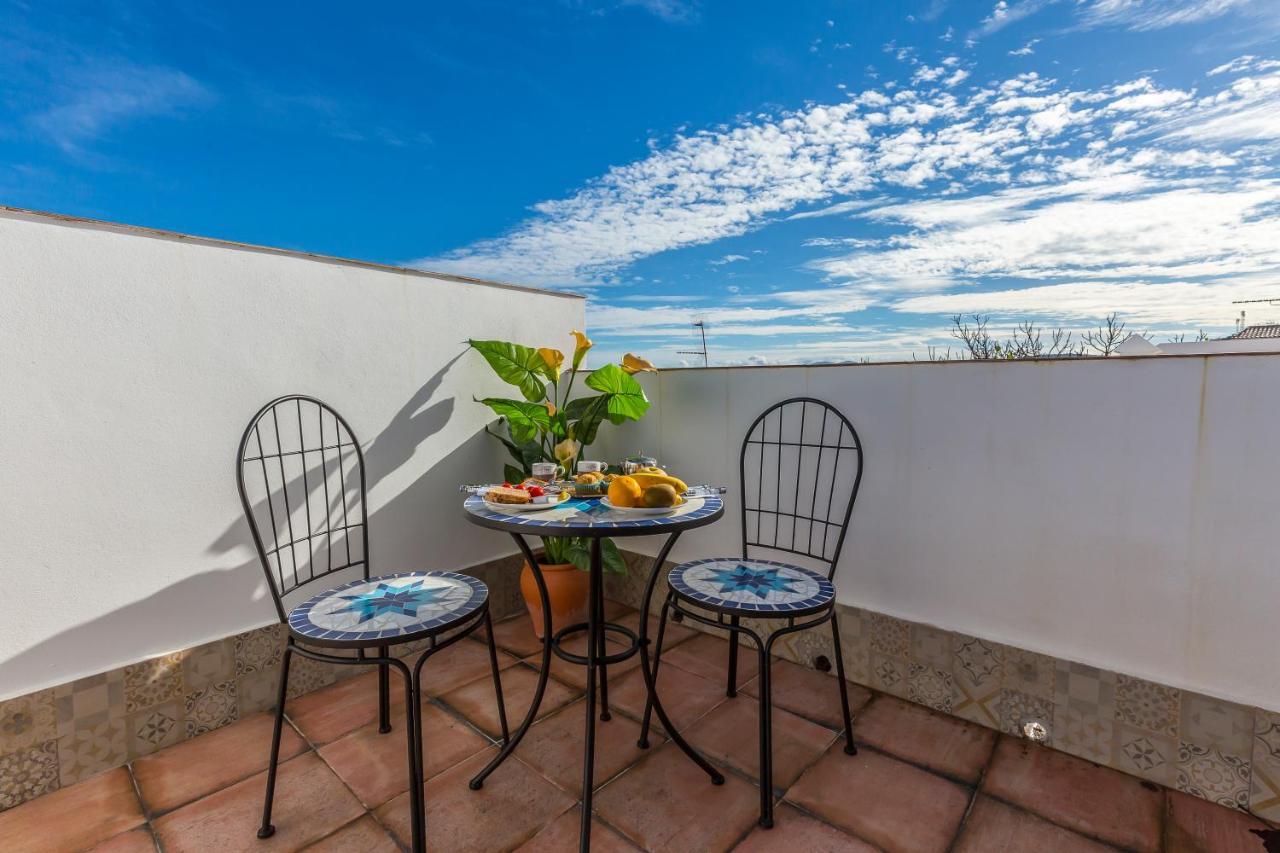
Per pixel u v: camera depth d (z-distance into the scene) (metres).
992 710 1.95
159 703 1.83
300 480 2.16
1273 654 1.53
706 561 1.99
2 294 1.54
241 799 1.61
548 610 1.75
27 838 1.47
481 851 1.43
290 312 2.12
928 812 1.56
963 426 1.97
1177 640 1.66
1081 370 1.75
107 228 1.71
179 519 1.87
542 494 1.71
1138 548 1.70
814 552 2.34
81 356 1.67
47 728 1.63
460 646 2.58
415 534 2.55
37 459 1.61
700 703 2.11
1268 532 1.52
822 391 2.27
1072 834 1.49
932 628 2.05
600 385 2.53
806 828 1.51
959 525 2.00
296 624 1.46
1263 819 1.54
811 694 2.17
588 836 1.41
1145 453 1.67
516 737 1.71
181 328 1.85
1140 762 1.70
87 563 1.71
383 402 2.41
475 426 2.77
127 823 1.53
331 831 1.50
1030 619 1.89
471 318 2.73
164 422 1.83
